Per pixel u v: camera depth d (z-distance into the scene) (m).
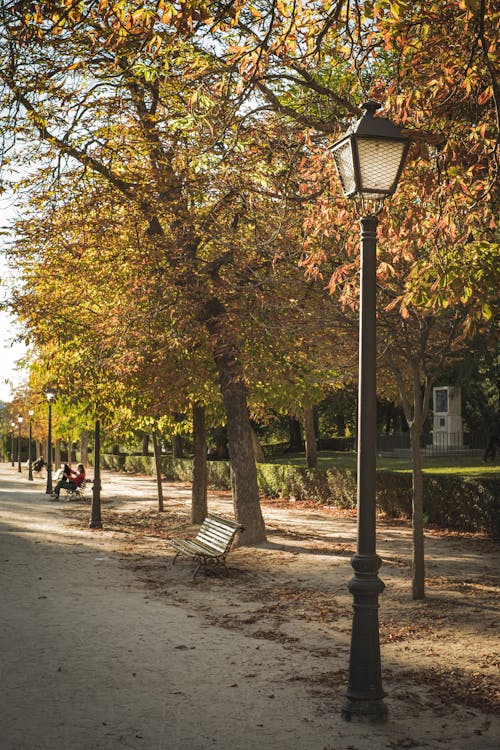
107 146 15.95
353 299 10.06
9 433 97.81
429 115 9.16
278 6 8.07
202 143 14.03
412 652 8.70
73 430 39.66
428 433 46.12
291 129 13.35
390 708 6.88
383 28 8.68
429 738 6.18
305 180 12.97
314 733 6.25
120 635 9.47
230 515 23.84
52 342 20.42
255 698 7.11
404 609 10.84
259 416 29.89
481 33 7.55
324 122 12.70
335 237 11.54
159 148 16.09
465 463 32.06
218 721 6.49
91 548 17.38
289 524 21.16
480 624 9.90
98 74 14.87
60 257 18.42
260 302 15.52
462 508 18.50
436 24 8.76
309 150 12.54
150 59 12.94
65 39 13.18
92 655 8.53
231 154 12.65
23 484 44.97
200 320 18.17
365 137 6.96
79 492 32.22
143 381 19.30
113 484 41.97
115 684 7.49
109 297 19.42
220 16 7.48
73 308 19.72
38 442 72.25
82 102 14.64
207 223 16.36
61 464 67.19
